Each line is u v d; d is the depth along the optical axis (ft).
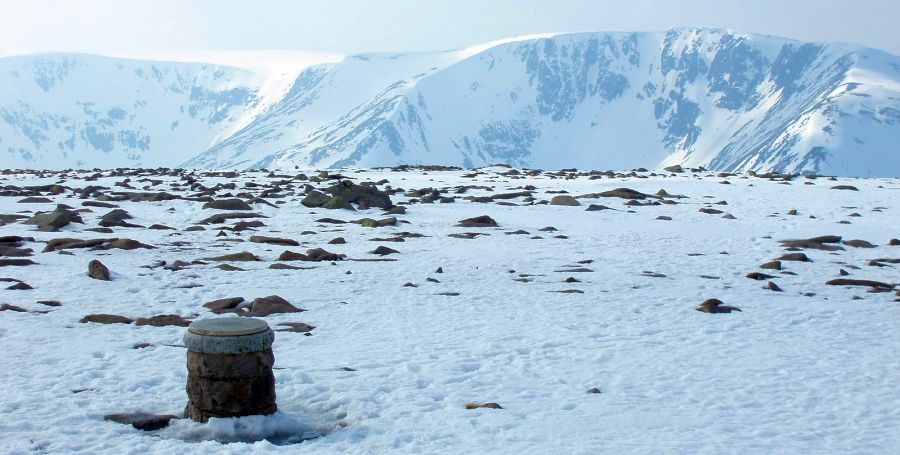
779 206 123.54
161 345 43.88
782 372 40.22
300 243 83.15
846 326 50.96
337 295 58.08
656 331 48.91
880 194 137.90
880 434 31.53
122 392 35.94
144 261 69.62
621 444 30.19
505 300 57.52
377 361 41.39
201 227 91.61
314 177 165.99
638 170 200.44
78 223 91.97
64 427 31.30
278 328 48.42
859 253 83.51
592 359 42.27
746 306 56.70
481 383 37.99
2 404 33.58
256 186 141.69
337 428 32.37
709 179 163.63
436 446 30.09
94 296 55.67
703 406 34.99
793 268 73.31
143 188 137.18
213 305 53.11
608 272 69.77
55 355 41.39
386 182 157.79
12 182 150.00
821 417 33.60
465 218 106.63
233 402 31.94
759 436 31.24
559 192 138.51
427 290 60.59
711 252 82.53
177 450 29.40
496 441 30.53
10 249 71.15
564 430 31.76
